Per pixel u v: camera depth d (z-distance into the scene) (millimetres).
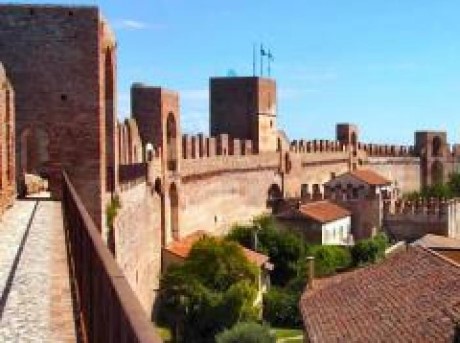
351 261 88375
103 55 44062
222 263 67188
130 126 67125
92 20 42406
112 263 11320
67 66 42531
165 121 73375
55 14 42406
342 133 136250
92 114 42656
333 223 100312
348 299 32719
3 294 19469
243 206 98000
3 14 42344
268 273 82375
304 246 88125
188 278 65625
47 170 43031
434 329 25250
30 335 15680
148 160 66875
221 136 91562
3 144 36062
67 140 42719
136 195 58406
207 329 62469
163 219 72812
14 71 42438
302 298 36031
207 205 86750
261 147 107062
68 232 29875
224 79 109312
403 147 154375
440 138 159500
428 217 103875
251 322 59562
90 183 42844
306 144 120062
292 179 114062
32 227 31875
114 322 9539
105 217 43969
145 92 72500
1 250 26062
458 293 27344
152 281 68438
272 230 89188
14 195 41656
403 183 151625
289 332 70062
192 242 75750
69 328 16312
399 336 26016
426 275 30828
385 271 33875
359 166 137875
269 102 110125
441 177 160000
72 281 21172
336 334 29047
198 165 83438
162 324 67062
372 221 106312
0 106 35062
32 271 22484
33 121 42688
